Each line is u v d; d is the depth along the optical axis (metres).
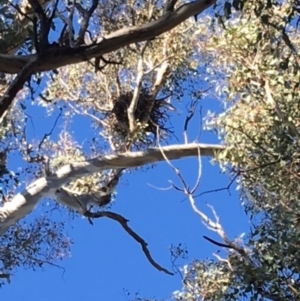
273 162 8.55
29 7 7.97
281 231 7.82
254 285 7.82
